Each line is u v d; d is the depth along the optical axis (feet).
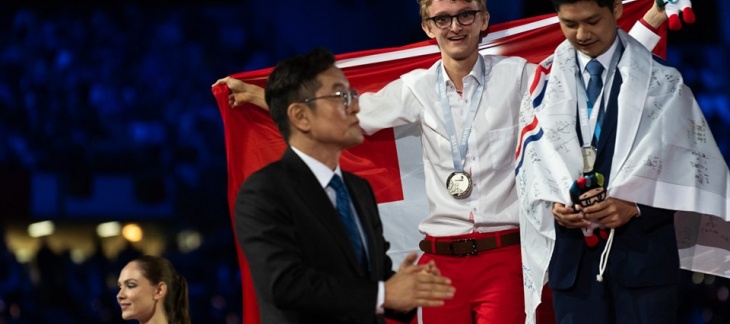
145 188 68.44
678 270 22.04
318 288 18.20
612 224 21.45
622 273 21.90
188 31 72.08
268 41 70.85
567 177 21.76
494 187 25.13
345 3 68.69
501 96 25.25
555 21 26.89
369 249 19.34
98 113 70.23
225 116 27.45
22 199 67.62
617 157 21.71
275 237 18.49
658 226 21.95
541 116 22.56
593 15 21.62
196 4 72.54
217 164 69.00
